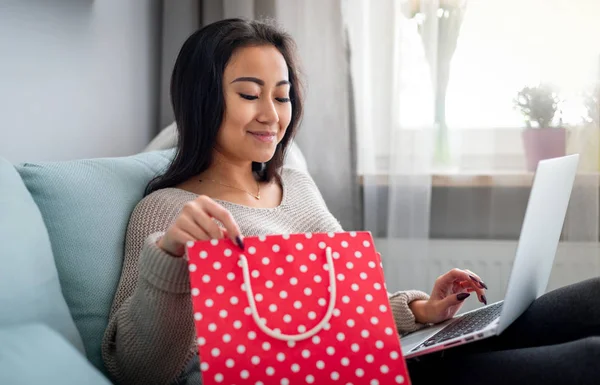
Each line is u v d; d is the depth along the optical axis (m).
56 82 1.66
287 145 1.62
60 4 1.67
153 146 1.87
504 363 1.07
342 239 1.01
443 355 1.17
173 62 2.26
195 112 1.46
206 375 0.93
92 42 1.84
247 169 1.56
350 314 0.98
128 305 1.19
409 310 1.43
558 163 1.15
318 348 0.96
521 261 1.09
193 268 0.97
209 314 0.95
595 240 2.20
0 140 1.45
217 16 2.29
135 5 2.10
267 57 1.45
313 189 1.71
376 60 2.25
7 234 1.06
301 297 0.98
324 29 2.25
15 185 1.17
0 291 0.99
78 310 1.26
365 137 2.27
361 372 0.96
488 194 2.36
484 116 2.31
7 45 1.47
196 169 1.49
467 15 2.29
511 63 2.27
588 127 2.20
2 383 0.83
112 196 1.39
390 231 2.24
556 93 2.23
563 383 1.01
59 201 1.29
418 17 2.22
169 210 1.37
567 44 2.22
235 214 1.44
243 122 1.44
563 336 1.19
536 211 1.08
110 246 1.33
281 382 0.94
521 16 2.25
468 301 2.30
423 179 2.22
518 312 1.20
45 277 1.11
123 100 2.04
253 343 0.94
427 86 2.21
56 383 0.90
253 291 0.97
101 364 1.25
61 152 1.69
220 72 1.43
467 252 2.30
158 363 1.19
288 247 1.00
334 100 2.27
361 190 2.33
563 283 2.23
